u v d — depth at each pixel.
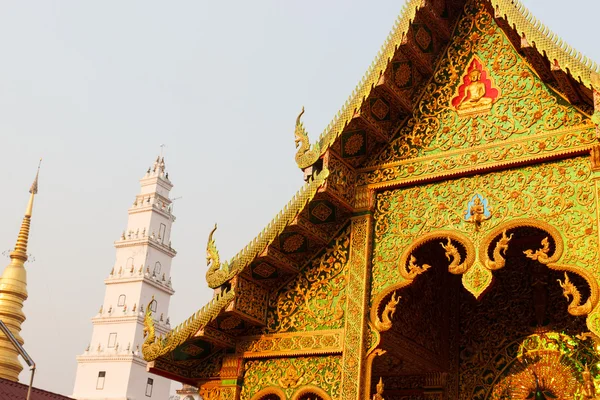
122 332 44.41
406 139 13.26
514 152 12.03
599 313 10.40
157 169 49.50
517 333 14.46
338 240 13.27
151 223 47.50
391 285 12.40
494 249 11.70
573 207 11.23
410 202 12.82
